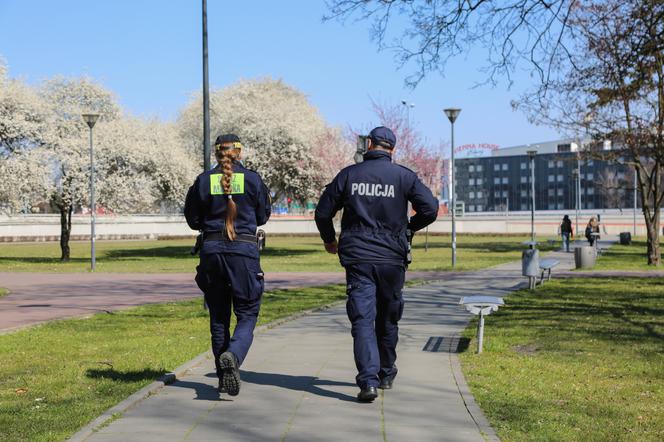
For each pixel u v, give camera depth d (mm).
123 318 13242
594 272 24078
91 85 39750
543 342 9438
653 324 11164
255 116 46156
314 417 5426
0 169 35031
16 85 37031
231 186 5871
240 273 5875
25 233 70875
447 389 6434
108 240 72062
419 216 5891
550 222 76875
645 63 14336
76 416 5559
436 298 15555
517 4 13531
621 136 26781
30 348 9586
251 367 7500
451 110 27547
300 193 46750
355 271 5816
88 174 37000
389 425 5203
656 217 27719
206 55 13578
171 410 5652
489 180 141625
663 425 5348
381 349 6270
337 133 51219
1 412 5766
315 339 9602
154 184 41000
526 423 5305
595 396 6309
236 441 4801
